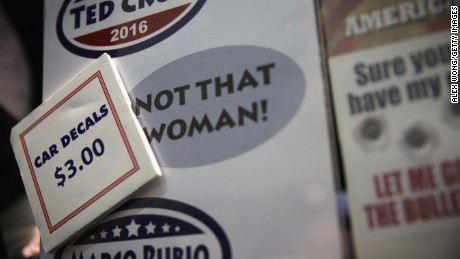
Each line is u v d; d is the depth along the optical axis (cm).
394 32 277
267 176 277
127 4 284
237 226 277
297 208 276
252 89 279
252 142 278
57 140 282
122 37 283
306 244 275
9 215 287
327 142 276
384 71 276
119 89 280
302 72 278
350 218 275
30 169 283
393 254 274
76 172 281
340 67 277
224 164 278
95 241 280
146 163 279
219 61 280
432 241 274
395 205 275
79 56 284
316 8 279
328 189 276
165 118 280
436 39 276
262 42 279
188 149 279
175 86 281
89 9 285
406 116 275
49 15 286
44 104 283
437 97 275
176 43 282
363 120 276
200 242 277
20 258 286
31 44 289
